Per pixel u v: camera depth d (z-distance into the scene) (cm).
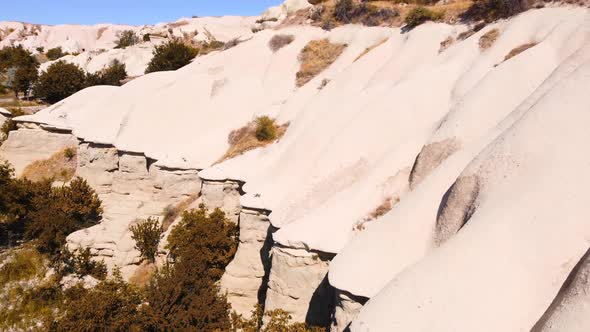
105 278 2616
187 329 1872
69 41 11475
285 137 2947
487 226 1338
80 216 3206
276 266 1922
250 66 4034
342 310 1542
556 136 1441
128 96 4172
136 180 3506
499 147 1566
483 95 2061
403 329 1204
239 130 3441
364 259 1628
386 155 2189
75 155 4094
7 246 2866
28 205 3123
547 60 2130
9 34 13512
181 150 3341
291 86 3688
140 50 7106
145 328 1908
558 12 2412
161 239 2800
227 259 2545
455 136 1967
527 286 1197
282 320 1703
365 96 2700
